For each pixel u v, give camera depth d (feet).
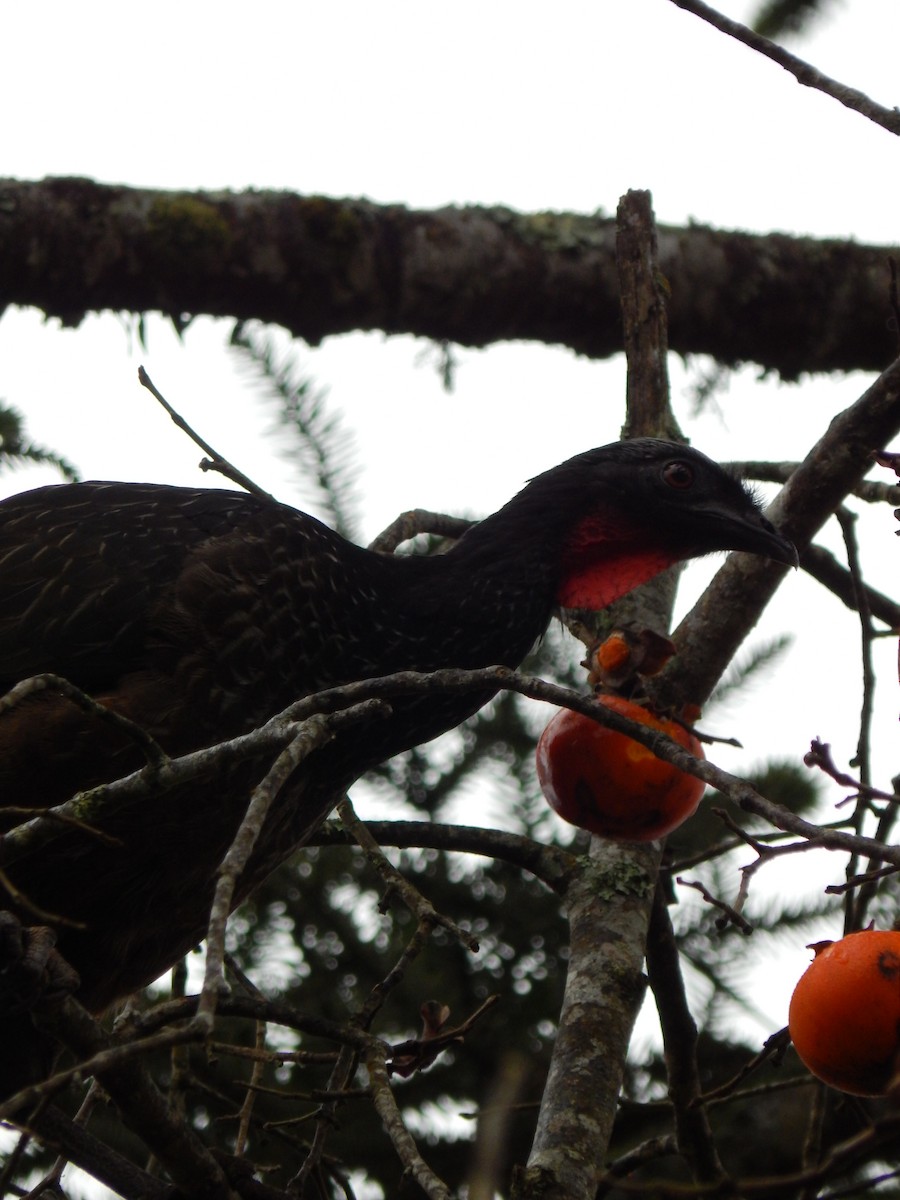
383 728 25.72
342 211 39.32
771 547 26.16
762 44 19.72
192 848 23.68
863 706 24.22
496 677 17.16
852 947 17.42
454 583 26.73
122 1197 21.20
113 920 24.07
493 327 40.55
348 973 32.17
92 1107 23.03
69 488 26.40
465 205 40.91
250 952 32.24
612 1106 22.21
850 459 25.46
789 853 17.29
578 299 40.57
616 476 27.61
